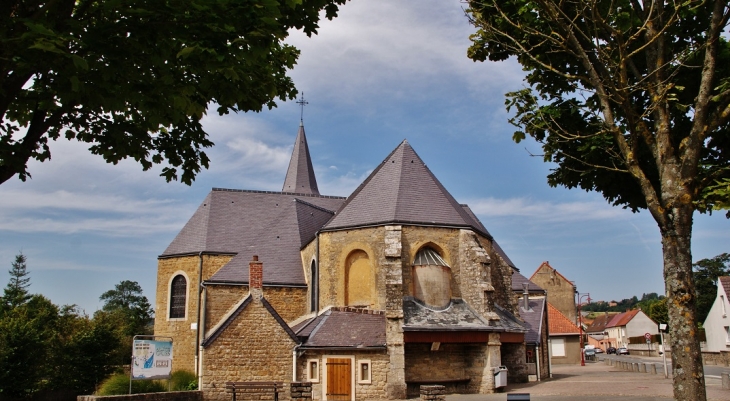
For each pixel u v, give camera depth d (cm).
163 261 3247
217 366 2253
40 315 3769
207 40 807
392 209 2545
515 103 1271
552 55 1205
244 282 2872
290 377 2302
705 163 1144
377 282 2489
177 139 1097
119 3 757
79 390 2867
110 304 8881
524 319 3306
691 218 917
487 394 2306
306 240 2989
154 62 825
